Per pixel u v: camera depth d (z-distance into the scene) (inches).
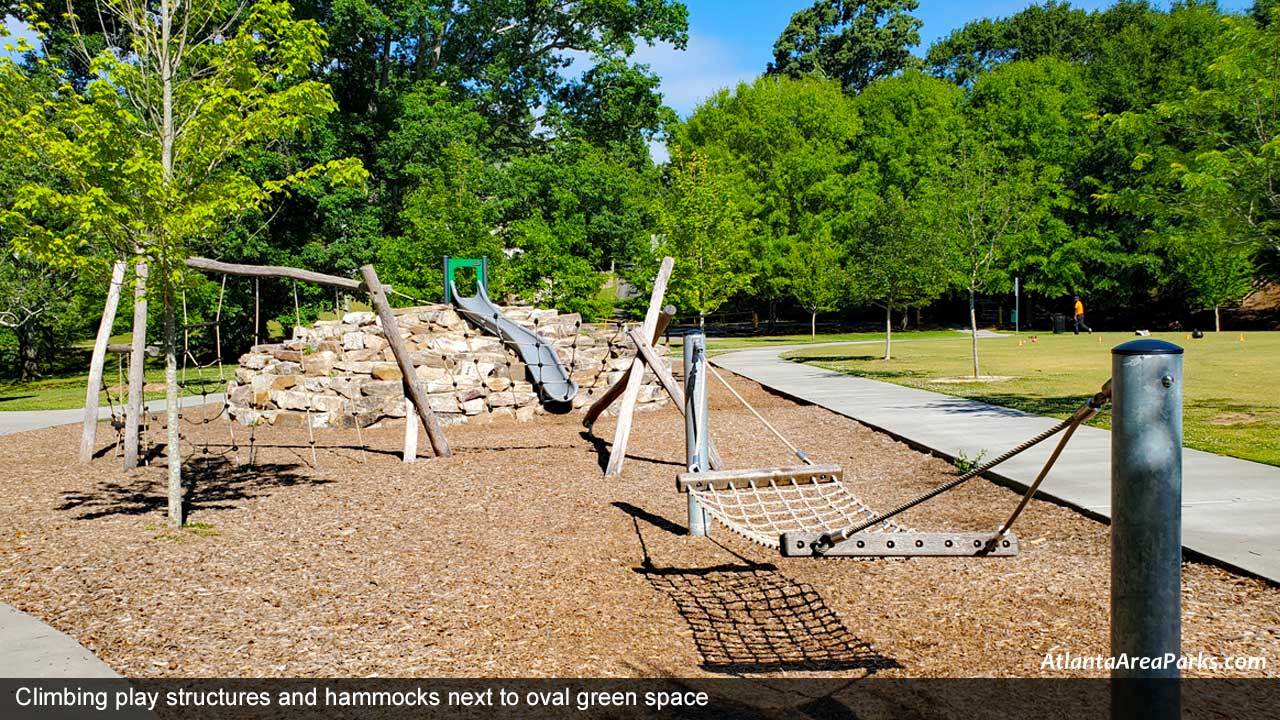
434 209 1095.0
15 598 231.6
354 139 1371.8
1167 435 114.4
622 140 1755.7
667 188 1790.1
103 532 306.2
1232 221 507.2
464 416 611.8
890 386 775.7
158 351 479.8
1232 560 236.8
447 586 242.5
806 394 721.6
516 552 277.6
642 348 418.0
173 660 189.2
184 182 312.3
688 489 269.7
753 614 219.0
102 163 286.2
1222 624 200.8
